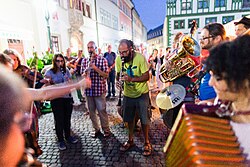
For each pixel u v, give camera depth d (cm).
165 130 344
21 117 58
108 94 626
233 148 71
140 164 248
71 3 1166
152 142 302
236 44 71
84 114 455
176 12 2678
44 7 828
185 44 213
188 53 210
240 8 2544
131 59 250
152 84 722
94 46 305
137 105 263
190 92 214
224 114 75
